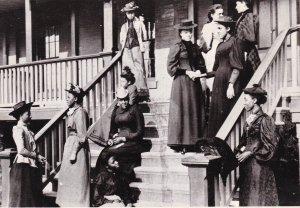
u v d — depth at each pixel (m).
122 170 7.13
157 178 7.22
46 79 11.47
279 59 7.47
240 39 6.85
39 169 7.06
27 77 11.85
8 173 7.09
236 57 6.75
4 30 16.06
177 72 7.45
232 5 10.52
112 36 10.53
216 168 5.45
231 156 5.57
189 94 7.35
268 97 6.96
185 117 7.30
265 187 5.58
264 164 5.61
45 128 7.77
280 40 7.39
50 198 7.32
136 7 9.30
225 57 7.04
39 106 11.95
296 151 7.17
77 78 10.95
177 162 7.35
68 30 14.34
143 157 7.63
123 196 6.97
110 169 7.00
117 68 9.61
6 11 15.98
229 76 6.96
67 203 6.79
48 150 7.81
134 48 9.15
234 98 6.86
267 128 5.62
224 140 5.71
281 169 7.04
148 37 12.26
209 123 7.07
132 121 7.45
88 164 7.00
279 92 7.37
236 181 6.08
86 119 7.10
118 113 7.57
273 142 5.59
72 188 6.82
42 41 15.06
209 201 5.25
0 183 8.43
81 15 13.95
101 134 8.73
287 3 9.66
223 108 6.91
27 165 6.82
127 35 9.24
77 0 13.82
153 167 7.46
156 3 11.98
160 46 11.88
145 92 9.11
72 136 6.99
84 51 13.87
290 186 7.12
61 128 8.09
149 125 8.53
